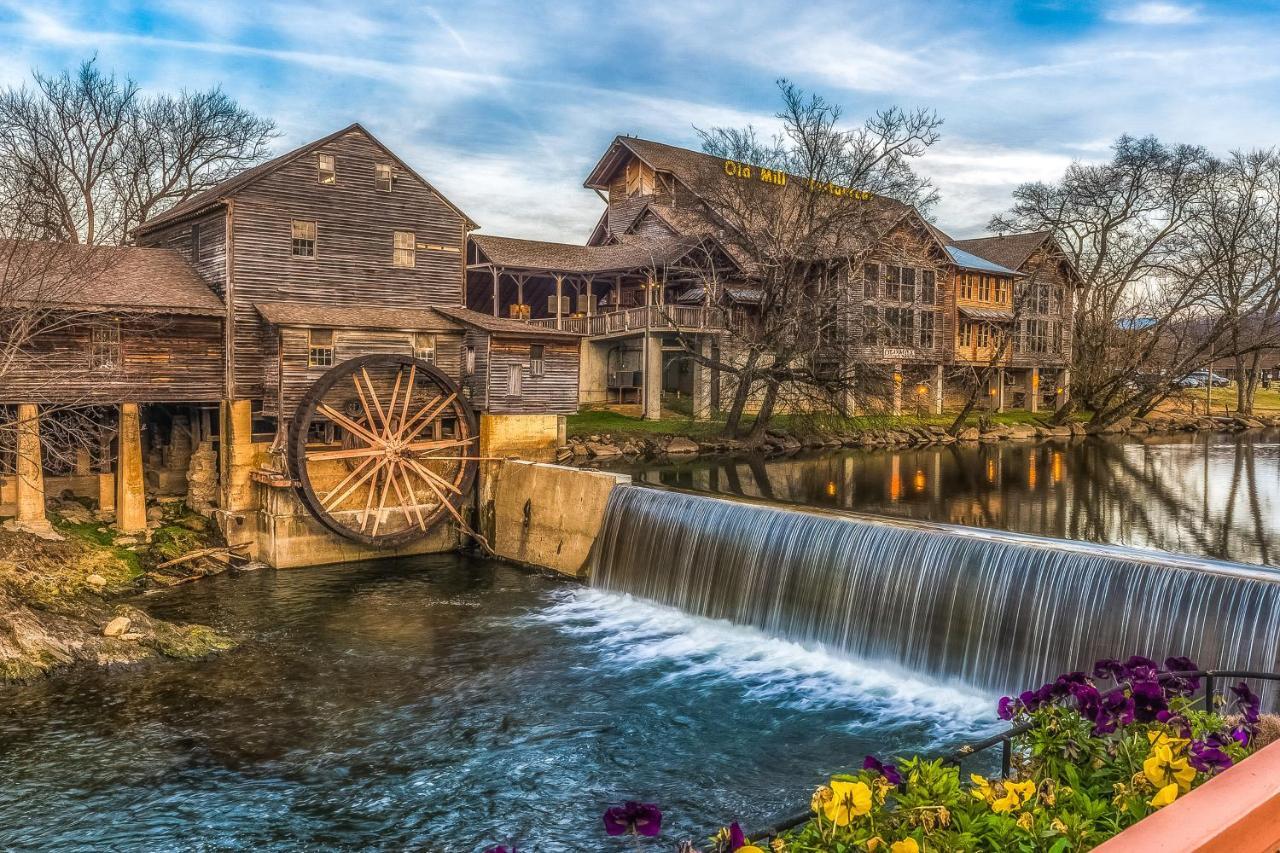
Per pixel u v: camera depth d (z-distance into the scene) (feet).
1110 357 187.52
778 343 133.59
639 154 177.88
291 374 83.92
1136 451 145.07
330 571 81.87
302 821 38.58
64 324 78.89
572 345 98.22
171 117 153.38
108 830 37.81
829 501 96.58
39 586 67.21
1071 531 82.28
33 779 41.93
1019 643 48.11
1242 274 178.09
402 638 62.64
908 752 44.06
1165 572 43.47
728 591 65.00
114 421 96.58
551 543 82.74
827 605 58.29
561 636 63.16
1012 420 177.27
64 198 134.51
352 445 87.10
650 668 56.49
